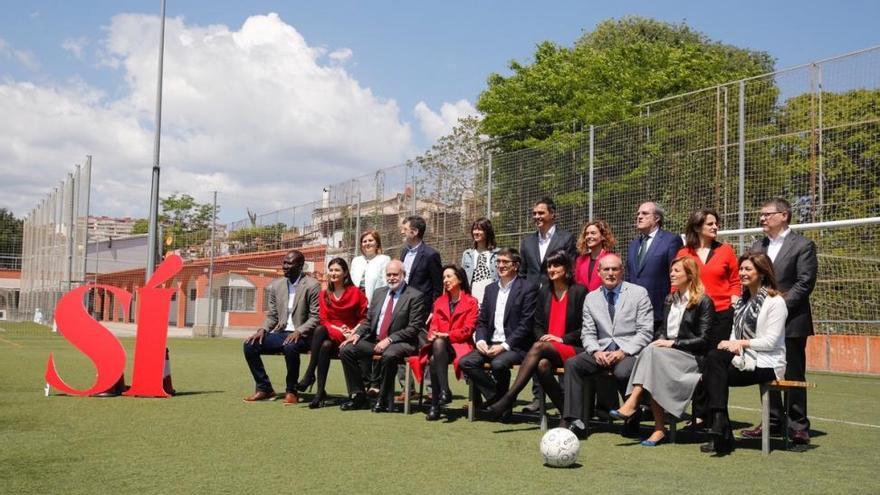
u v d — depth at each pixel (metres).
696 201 12.66
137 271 39.38
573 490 4.29
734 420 7.29
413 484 4.39
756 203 12.24
